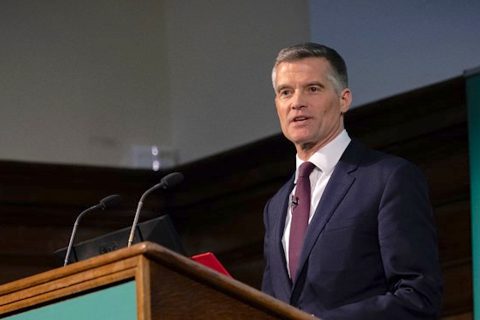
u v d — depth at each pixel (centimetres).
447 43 873
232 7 1031
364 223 488
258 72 1002
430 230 486
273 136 955
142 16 1084
